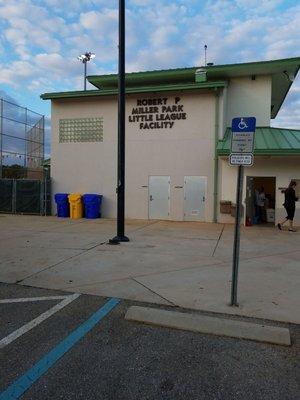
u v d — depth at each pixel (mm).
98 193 18016
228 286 6422
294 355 4004
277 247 10258
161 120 16969
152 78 18234
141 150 17281
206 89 16250
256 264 8172
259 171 15398
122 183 10570
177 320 4777
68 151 18438
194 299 5719
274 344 4250
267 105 17234
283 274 7316
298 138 15438
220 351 4066
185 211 16719
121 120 10367
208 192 16391
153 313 4969
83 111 18172
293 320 4941
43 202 18453
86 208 17391
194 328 4598
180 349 4102
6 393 3229
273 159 15273
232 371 3654
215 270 7539
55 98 18172
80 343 4207
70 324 4738
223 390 3328
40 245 9992
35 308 5309
